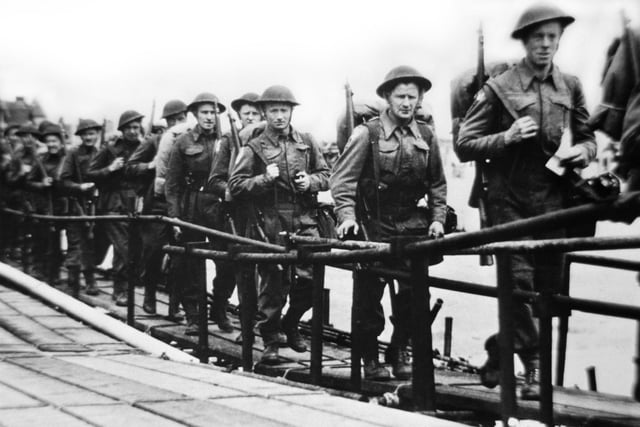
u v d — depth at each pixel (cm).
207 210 903
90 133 1191
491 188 564
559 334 561
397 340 631
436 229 638
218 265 848
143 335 738
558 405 477
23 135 1338
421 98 652
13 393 448
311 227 772
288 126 779
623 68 464
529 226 356
